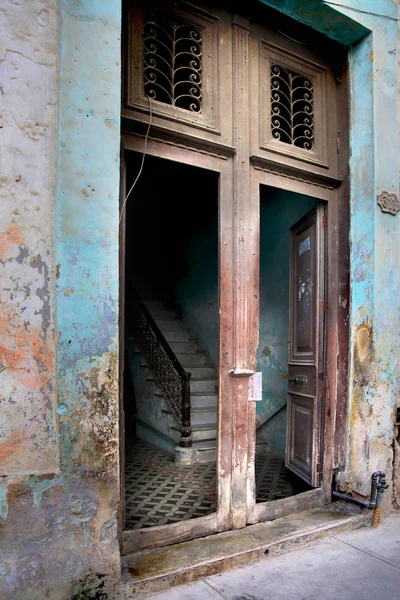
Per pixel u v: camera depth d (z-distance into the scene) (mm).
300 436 4160
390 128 3871
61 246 2287
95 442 2328
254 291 3371
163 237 9062
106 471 2350
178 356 7203
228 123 3340
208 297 7559
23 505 2148
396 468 3777
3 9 2227
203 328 7703
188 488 4352
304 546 3082
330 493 3771
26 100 2250
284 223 5586
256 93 3518
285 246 5555
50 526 2197
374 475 3463
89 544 2283
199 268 7836
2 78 2207
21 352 2207
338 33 3811
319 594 2480
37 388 2236
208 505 3873
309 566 2795
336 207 3990
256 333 3373
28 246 2230
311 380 3971
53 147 2293
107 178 2436
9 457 2166
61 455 2238
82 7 2410
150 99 2988
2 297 2174
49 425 2256
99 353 2367
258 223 3438
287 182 3684
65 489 2240
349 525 3373
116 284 2438
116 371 2414
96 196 2398
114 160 2459
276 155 3590
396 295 3846
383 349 3717
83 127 2379
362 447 3646
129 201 8992
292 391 4375
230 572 2705
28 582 2137
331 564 2826
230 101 3369
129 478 4699
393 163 3873
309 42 3857
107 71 2459
